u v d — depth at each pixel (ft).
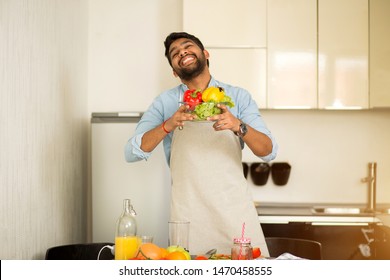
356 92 13.46
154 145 7.70
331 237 12.20
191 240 7.95
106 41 14.69
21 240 9.07
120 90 14.66
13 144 8.66
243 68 13.46
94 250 9.50
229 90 8.25
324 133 14.52
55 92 11.28
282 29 13.44
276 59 13.44
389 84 13.41
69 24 12.52
